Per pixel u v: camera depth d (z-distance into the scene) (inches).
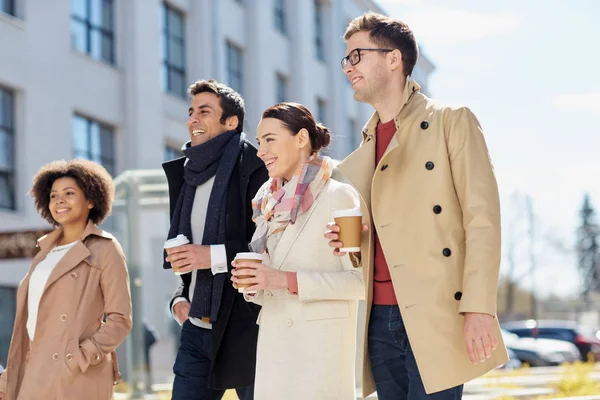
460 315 152.4
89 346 211.9
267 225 178.7
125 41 931.3
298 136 179.3
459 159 154.0
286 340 171.3
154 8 964.6
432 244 154.5
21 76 788.0
